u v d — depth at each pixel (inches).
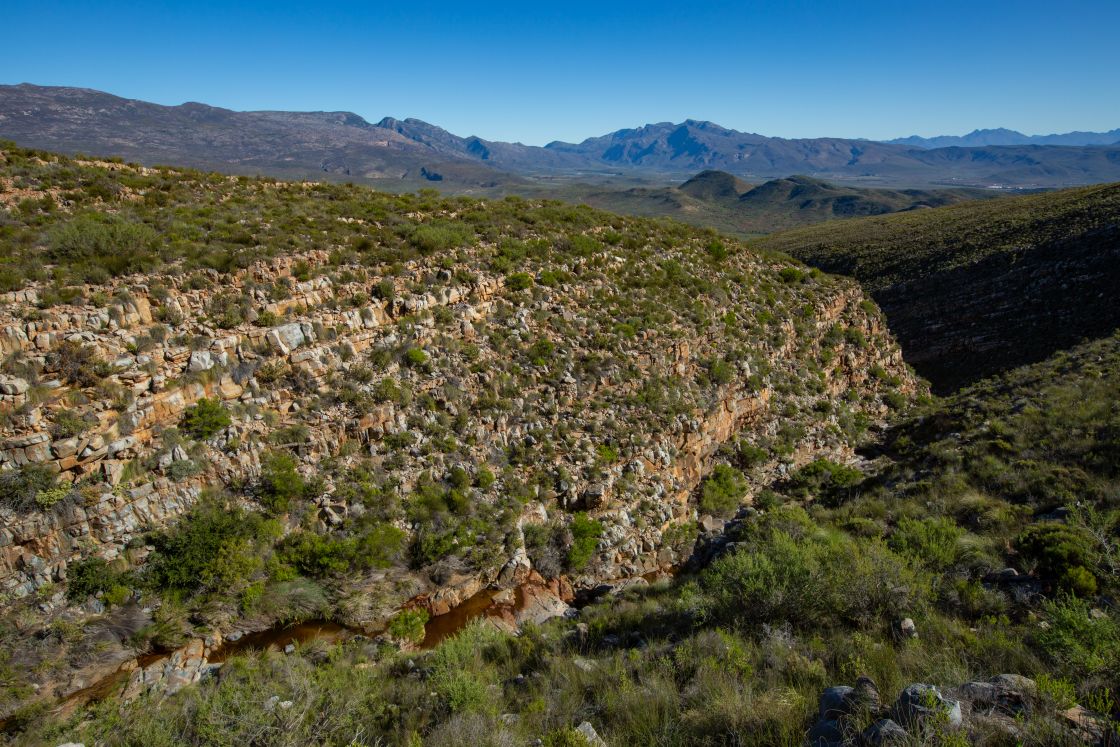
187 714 375.9
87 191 947.3
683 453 887.1
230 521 562.9
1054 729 208.1
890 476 857.5
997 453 770.2
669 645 426.0
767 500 879.7
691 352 1024.9
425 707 371.2
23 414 499.5
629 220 1520.7
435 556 629.0
